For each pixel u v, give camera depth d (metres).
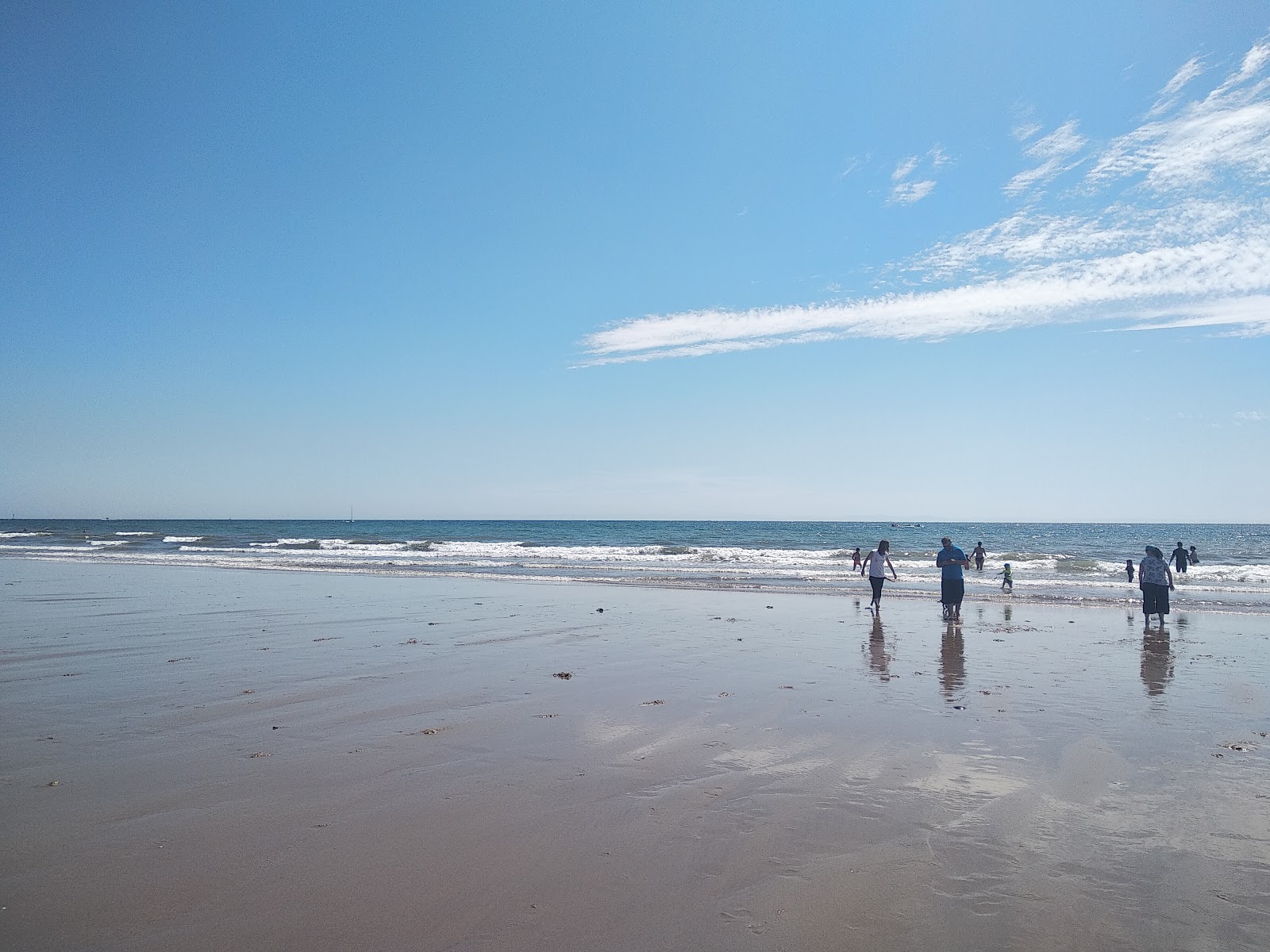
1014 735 7.64
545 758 6.83
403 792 5.96
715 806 5.70
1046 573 32.72
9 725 7.85
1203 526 158.88
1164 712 8.65
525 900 4.26
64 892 4.31
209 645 12.77
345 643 13.12
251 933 3.88
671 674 10.70
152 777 6.26
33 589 22.12
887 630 15.24
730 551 45.84
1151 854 4.93
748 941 3.86
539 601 19.92
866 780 6.30
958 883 4.50
